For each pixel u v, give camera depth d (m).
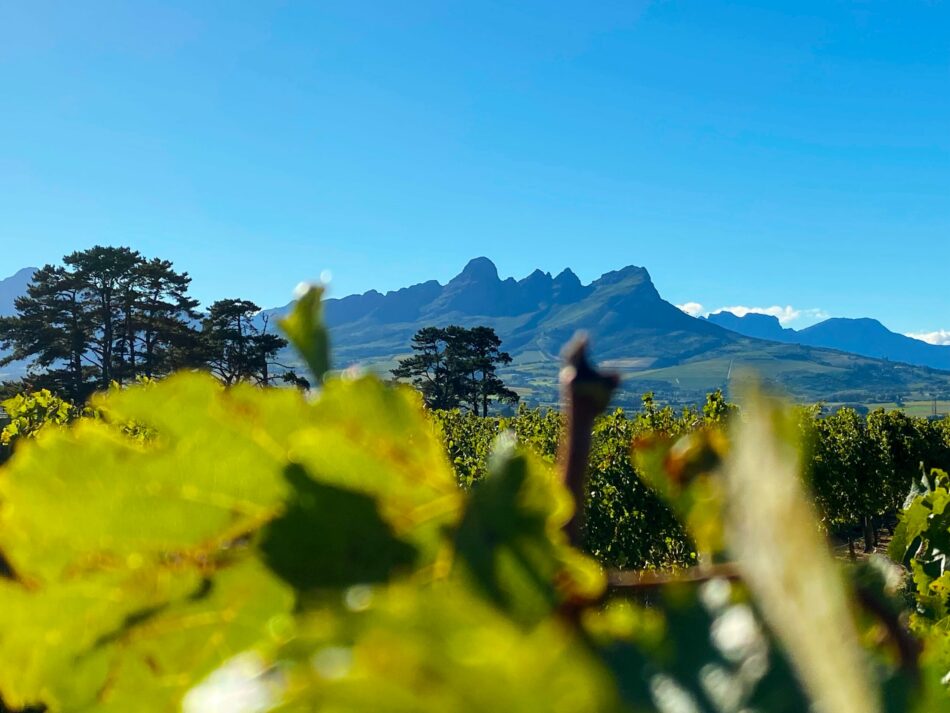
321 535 0.69
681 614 0.56
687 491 0.84
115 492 0.71
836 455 22.91
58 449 0.71
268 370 71.00
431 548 0.67
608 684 0.38
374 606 0.42
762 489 0.41
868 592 0.68
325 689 0.37
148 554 0.71
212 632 0.71
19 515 0.71
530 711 0.37
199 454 0.70
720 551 0.81
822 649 0.37
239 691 0.44
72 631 0.72
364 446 0.69
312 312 0.73
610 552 14.42
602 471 14.66
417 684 0.36
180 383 0.70
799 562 0.39
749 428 0.42
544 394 176.62
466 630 0.39
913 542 2.30
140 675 0.72
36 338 84.38
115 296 87.81
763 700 0.49
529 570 0.56
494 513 0.57
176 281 90.81
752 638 0.52
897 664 0.61
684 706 0.52
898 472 25.70
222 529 0.70
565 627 0.56
